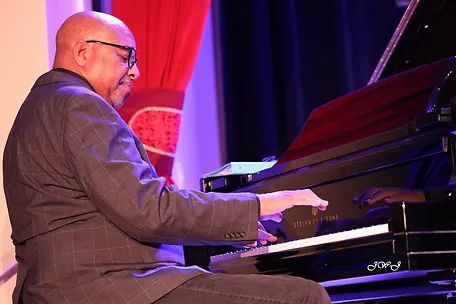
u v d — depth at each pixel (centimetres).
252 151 518
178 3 474
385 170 250
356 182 260
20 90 370
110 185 218
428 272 227
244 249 302
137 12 470
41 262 225
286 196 243
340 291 285
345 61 519
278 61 521
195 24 475
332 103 286
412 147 238
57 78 248
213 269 305
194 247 324
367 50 522
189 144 528
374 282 266
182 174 527
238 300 218
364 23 523
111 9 471
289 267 265
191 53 473
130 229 220
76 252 222
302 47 518
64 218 226
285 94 519
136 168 222
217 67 529
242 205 232
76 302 218
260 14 518
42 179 229
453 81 236
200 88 529
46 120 231
